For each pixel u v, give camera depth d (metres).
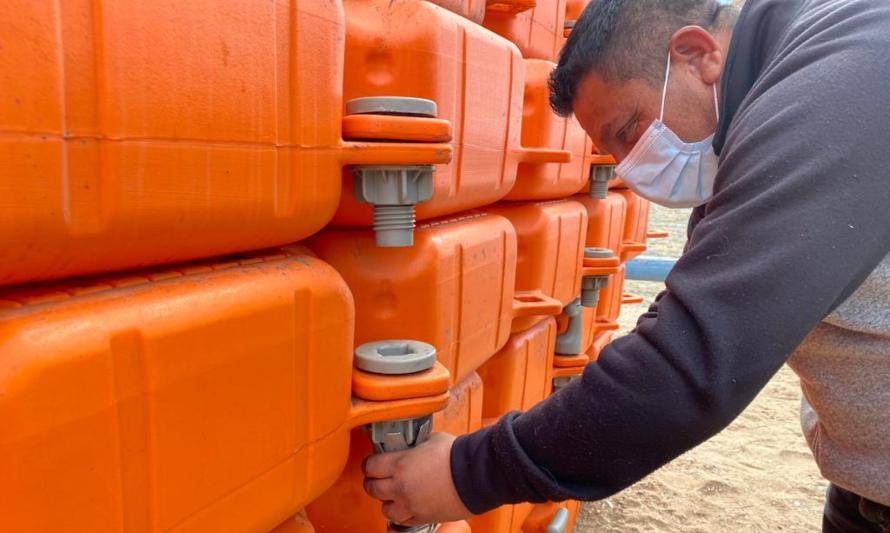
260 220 0.77
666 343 0.75
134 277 0.69
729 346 0.71
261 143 0.75
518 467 0.86
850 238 0.70
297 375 0.85
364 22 1.07
